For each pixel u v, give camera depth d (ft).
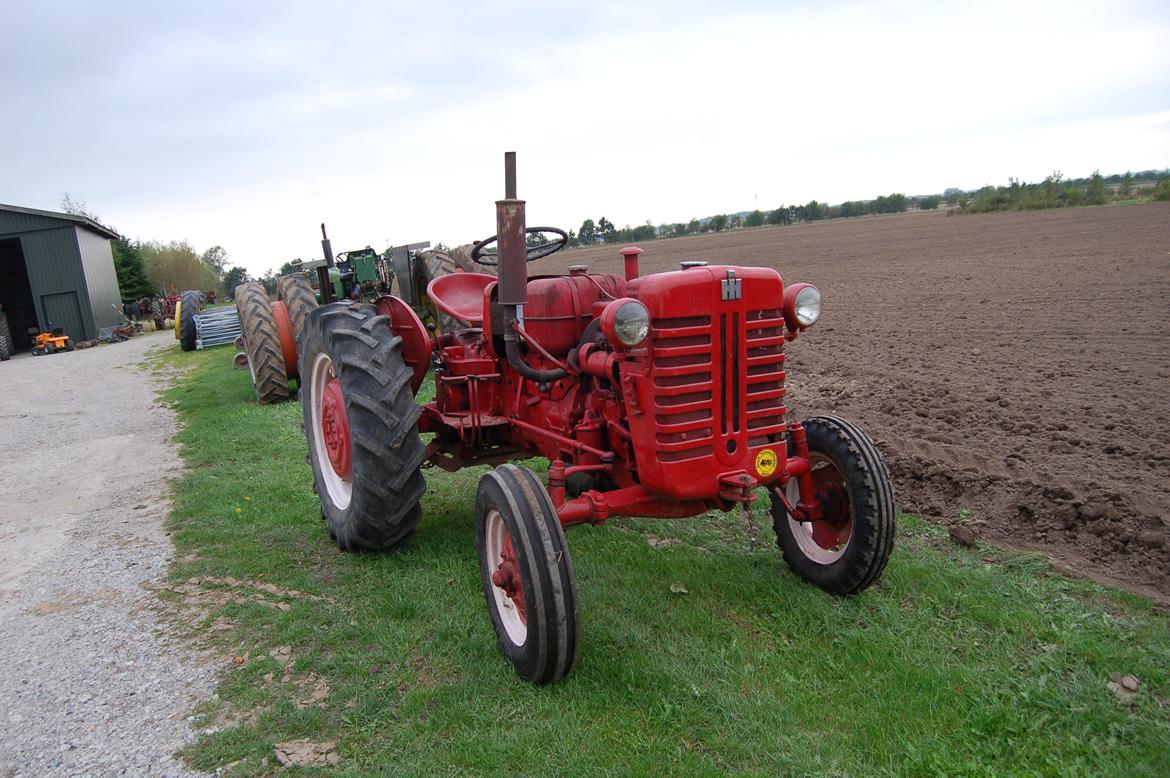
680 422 10.25
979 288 48.49
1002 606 11.45
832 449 11.96
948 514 15.29
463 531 15.48
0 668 11.35
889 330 36.60
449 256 26.32
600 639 10.93
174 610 12.89
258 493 18.88
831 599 11.98
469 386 14.46
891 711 9.16
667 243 150.51
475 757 8.59
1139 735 8.64
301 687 10.29
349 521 13.99
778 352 11.05
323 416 15.29
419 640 11.25
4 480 22.68
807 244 111.75
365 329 14.08
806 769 8.25
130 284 138.82
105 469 23.00
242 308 30.83
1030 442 18.53
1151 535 13.00
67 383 46.55
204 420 28.35
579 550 14.12
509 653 10.35
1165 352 26.99
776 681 9.88
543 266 99.45
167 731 9.55
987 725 8.89
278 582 13.70
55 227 82.79
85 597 13.69
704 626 11.24
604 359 11.19
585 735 8.91
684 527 15.31
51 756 9.19
